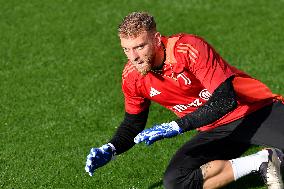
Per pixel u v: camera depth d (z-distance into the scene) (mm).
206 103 15266
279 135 16672
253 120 16938
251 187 18906
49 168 20781
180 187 16797
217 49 31453
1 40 33156
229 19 35031
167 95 16453
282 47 31219
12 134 23312
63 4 37938
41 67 29672
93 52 31281
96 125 23891
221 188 18938
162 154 21312
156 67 15844
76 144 22438
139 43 15000
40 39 33188
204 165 16781
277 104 17109
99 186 19609
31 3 38250
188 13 36031
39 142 22656
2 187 19750
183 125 15164
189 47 15602
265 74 28312
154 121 24062
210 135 17281
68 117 24594
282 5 36750
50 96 26547
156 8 36906
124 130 17484
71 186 19672
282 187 16969
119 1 38125
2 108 25531
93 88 27172
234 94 15320
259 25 34062
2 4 38188
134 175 20125
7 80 28312
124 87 16969
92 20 35562
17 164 21094
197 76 15602
